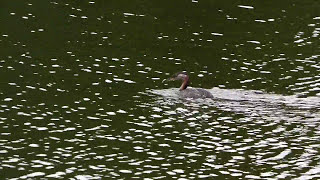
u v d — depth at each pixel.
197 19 53.81
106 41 48.00
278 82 41.19
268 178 29.31
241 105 37.06
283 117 35.53
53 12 53.91
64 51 45.59
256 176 29.48
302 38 50.09
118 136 33.28
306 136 33.47
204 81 41.22
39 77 40.69
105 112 36.00
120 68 42.88
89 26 51.00
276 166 30.47
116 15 53.84
